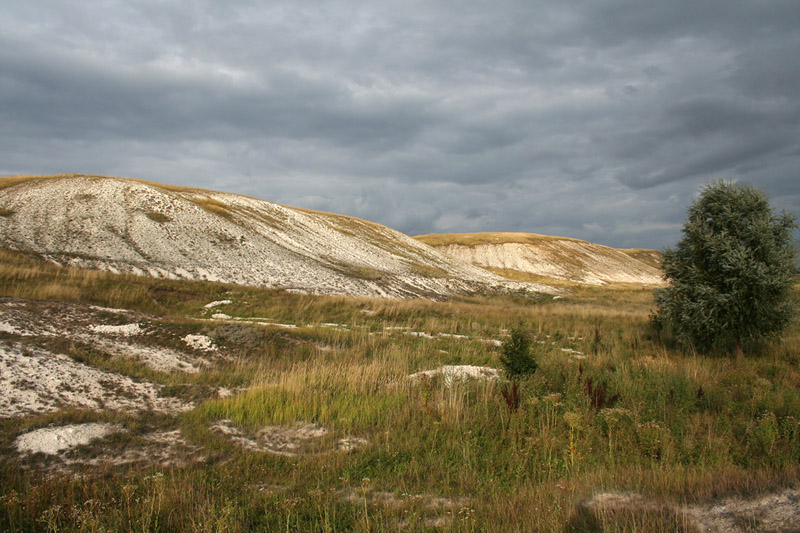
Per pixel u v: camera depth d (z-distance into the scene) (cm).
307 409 973
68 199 3869
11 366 1090
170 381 1186
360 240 6303
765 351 1512
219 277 3152
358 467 741
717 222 1491
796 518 504
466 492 661
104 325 1538
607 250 11844
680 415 937
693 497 574
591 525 528
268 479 707
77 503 605
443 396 1029
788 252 1416
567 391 1069
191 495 631
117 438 830
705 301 1434
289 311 2362
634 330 2017
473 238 11162
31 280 2117
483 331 2092
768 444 763
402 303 2719
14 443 774
